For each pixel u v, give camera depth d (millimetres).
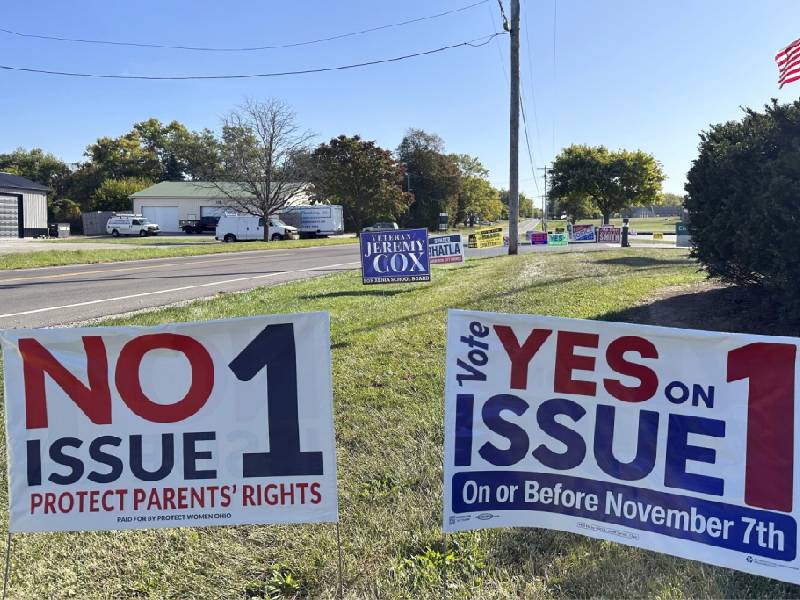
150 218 71062
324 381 3100
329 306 10703
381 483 4043
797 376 2742
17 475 3125
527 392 3098
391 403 5422
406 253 13625
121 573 3254
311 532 3520
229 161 50969
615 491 3014
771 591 2863
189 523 3135
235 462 3127
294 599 3006
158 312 10867
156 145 100438
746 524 2828
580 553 3201
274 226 50375
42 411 3115
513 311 8781
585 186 58750
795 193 5977
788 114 6500
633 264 15477
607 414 3018
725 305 7926
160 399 3105
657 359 2938
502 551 3240
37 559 3387
